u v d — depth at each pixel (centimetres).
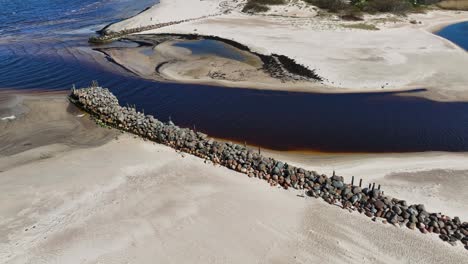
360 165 2838
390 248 2022
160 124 3234
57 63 5112
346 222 2202
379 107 3775
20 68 4925
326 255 1972
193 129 3419
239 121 3550
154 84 4391
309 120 3550
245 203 2352
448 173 2722
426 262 1939
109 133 3288
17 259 1948
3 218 2223
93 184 2547
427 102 3869
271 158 2778
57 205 2338
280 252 1988
